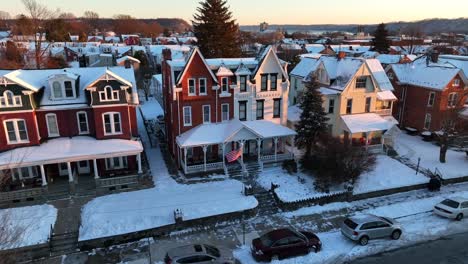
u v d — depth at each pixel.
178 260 20.42
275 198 30.44
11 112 29.97
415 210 29.92
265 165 36.12
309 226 27.42
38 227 25.48
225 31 73.00
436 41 169.50
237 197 30.11
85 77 35.19
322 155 33.19
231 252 22.34
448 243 25.00
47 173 32.19
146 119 51.59
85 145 31.77
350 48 107.62
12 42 73.62
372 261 22.83
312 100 35.09
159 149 40.88
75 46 104.12
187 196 30.17
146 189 31.50
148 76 82.19
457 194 33.12
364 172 34.72
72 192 30.41
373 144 41.97
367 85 41.84
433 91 45.16
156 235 25.84
